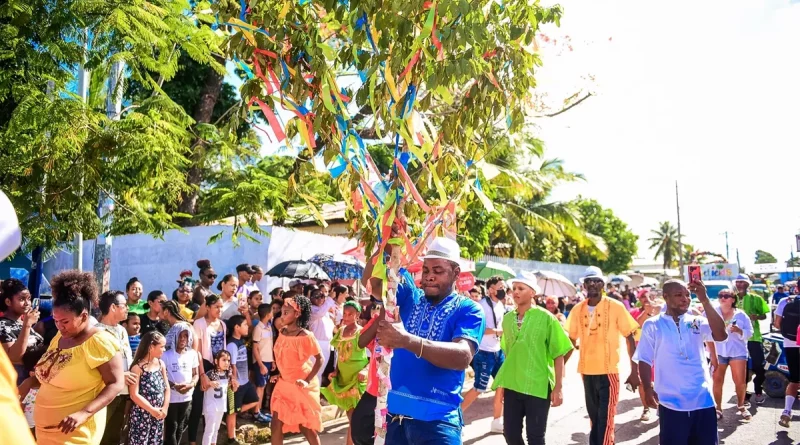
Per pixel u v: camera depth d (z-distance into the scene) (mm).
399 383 3549
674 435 4848
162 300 6543
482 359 8156
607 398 6094
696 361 4895
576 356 15852
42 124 5570
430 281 3643
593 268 6434
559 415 8805
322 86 3186
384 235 3410
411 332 3654
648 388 5059
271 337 7918
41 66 5965
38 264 8344
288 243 11945
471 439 7422
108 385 3895
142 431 5109
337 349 6293
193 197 13641
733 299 8617
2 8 5699
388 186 3596
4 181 6043
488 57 3467
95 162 5922
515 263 25141
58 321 3842
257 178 9359
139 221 6938
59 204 6055
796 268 32844
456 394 3504
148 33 6141
